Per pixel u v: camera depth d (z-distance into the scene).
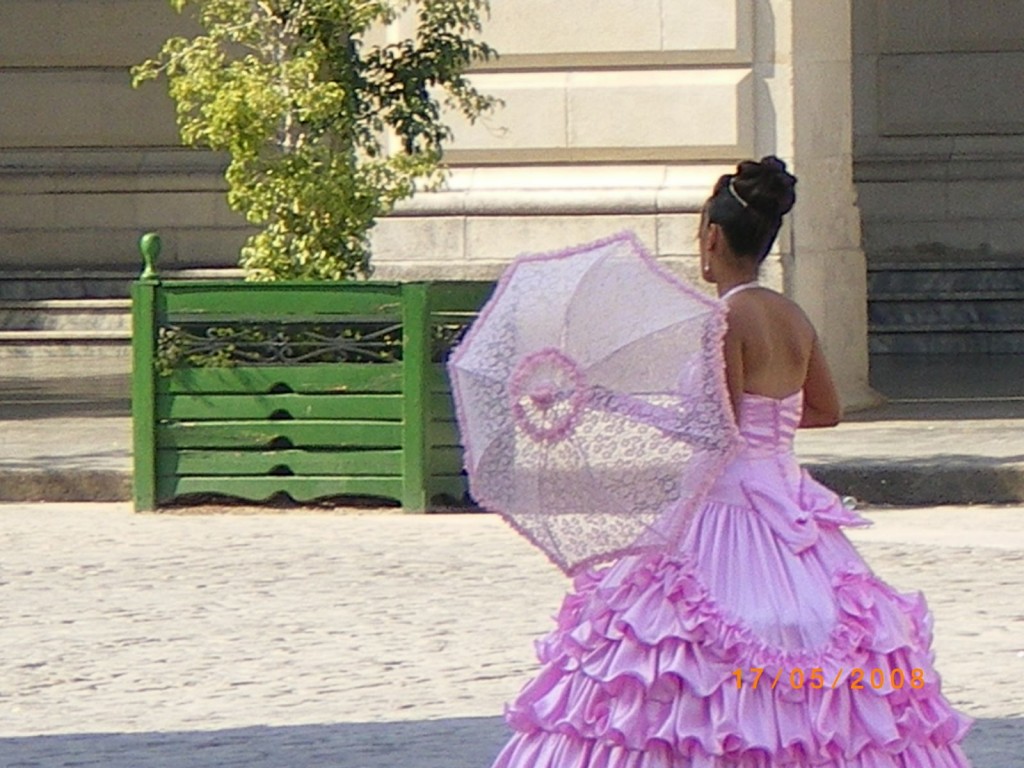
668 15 23.97
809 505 8.11
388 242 24.45
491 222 24.30
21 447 22.30
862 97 36.44
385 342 19.25
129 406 26.78
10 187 37.75
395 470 19.27
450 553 17.00
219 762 10.69
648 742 7.70
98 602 15.10
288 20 19.84
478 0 20.64
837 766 7.74
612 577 7.98
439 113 21.98
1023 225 35.91
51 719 11.80
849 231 25.45
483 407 7.84
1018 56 36.16
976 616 14.12
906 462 19.81
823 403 8.40
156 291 19.42
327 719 11.66
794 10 23.92
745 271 8.26
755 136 23.98
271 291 19.25
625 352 7.75
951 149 36.16
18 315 35.69
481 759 10.66
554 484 7.78
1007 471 19.41
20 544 17.64
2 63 38.03
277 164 19.66
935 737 8.02
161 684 12.62
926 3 36.28
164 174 37.53
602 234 24.11
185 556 16.97
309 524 18.62
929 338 34.19
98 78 37.78
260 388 19.38
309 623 14.29
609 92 24.09
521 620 14.29
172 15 37.81
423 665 13.00
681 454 7.74
